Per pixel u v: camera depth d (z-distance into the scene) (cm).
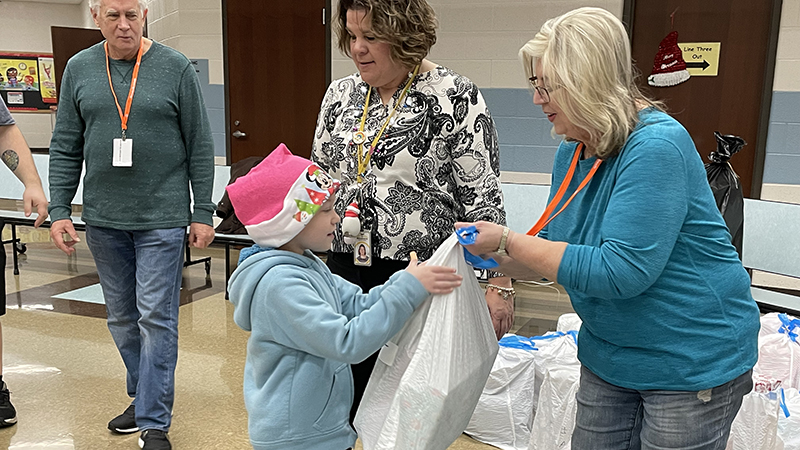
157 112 220
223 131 596
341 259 176
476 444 242
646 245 108
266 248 146
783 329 238
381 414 138
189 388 290
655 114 117
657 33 484
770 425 176
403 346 139
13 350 331
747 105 472
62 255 552
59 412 263
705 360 117
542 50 114
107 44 222
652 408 122
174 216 226
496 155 168
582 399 138
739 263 125
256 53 576
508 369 240
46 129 998
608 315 123
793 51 453
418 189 165
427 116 162
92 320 380
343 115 176
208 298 430
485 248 125
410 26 153
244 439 243
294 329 134
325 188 144
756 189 479
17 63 959
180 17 583
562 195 131
